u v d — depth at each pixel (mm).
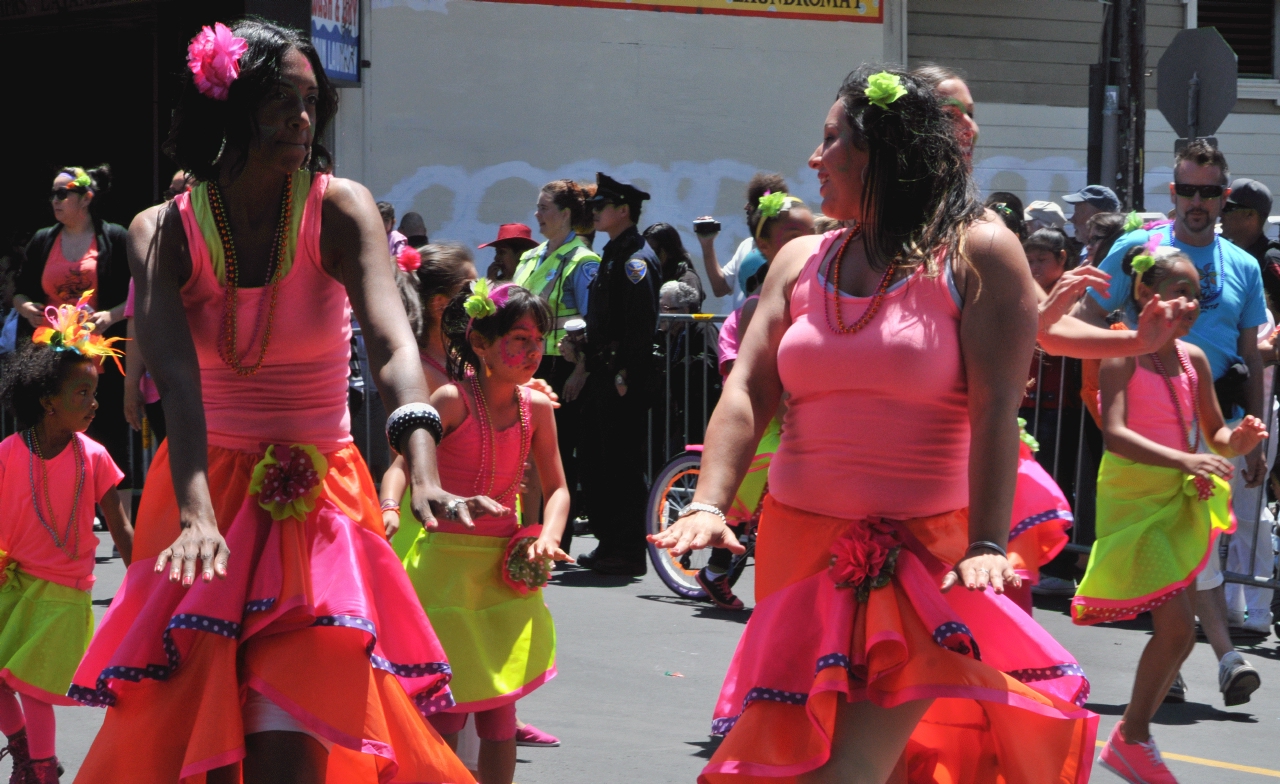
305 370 3061
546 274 9672
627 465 9172
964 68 14781
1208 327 6961
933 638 2816
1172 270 5602
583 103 13344
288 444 3023
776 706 2902
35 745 4723
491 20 13016
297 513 2928
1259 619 7879
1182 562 5129
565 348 9273
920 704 2887
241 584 2875
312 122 3053
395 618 3035
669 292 10719
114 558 9227
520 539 4473
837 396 2971
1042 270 7078
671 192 13688
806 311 3029
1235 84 9898
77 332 4922
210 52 2898
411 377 2922
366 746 2811
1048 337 4105
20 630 4770
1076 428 8602
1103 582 5250
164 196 13031
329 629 2857
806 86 14008
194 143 3006
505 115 13125
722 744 2926
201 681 2848
